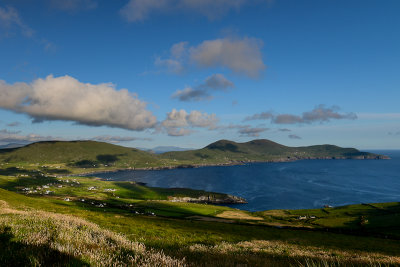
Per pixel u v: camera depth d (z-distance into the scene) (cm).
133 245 757
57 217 1561
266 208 16375
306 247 2380
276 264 818
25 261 468
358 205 14875
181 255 797
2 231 766
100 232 996
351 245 4666
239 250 1334
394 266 951
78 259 504
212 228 5647
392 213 12512
